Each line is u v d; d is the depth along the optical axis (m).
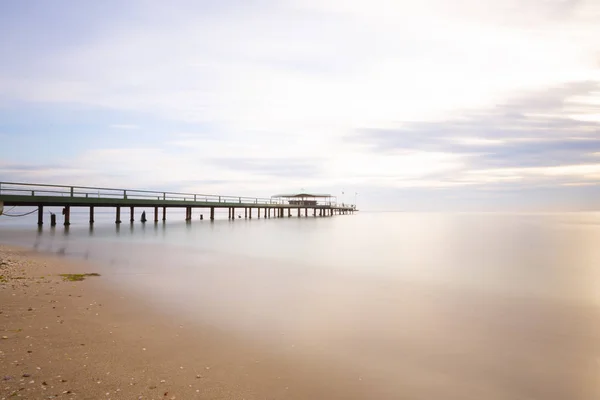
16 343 5.98
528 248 23.53
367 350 6.29
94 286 10.30
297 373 5.38
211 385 4.92
